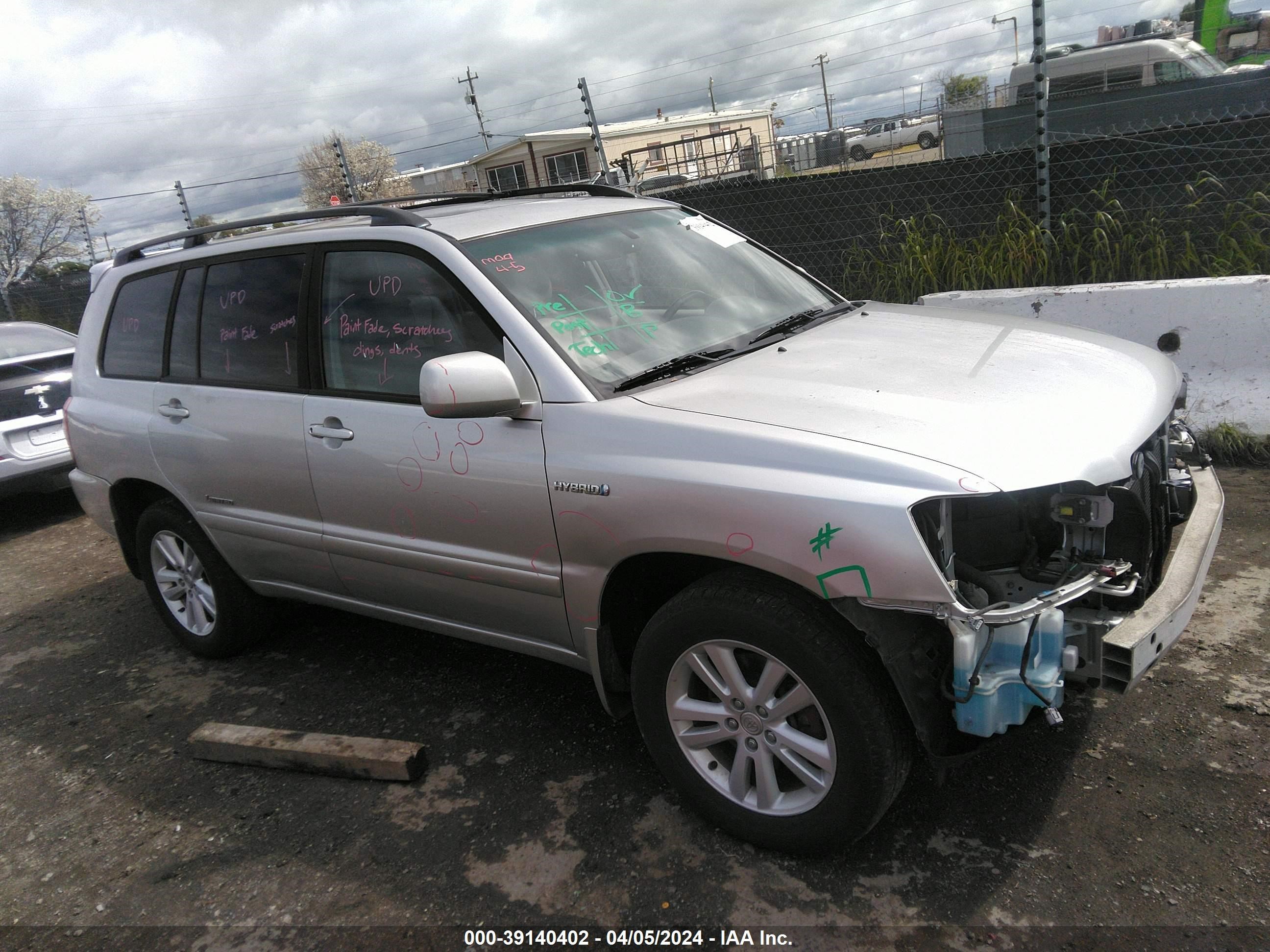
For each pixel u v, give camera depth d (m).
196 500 3.78
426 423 2.87
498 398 2.50
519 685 3.61
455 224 3.08
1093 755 2.72
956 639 2.02
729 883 2.42
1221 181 6.02
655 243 3.38
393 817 2.88
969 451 2.12
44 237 35.25
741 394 2.50
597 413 2.53
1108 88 10.22
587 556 2.56
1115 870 2.29
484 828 2.77
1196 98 7.98
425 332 2.94
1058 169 6.51
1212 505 2.73
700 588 2.39
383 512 3.07
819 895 2.33
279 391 3.37
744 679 2.39
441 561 2.95
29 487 6.85
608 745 3.11
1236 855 2.28
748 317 3.18
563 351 2.66
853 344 2.90
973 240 6.85
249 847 2.84
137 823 3.05
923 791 2.67
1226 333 4.90
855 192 7.35
